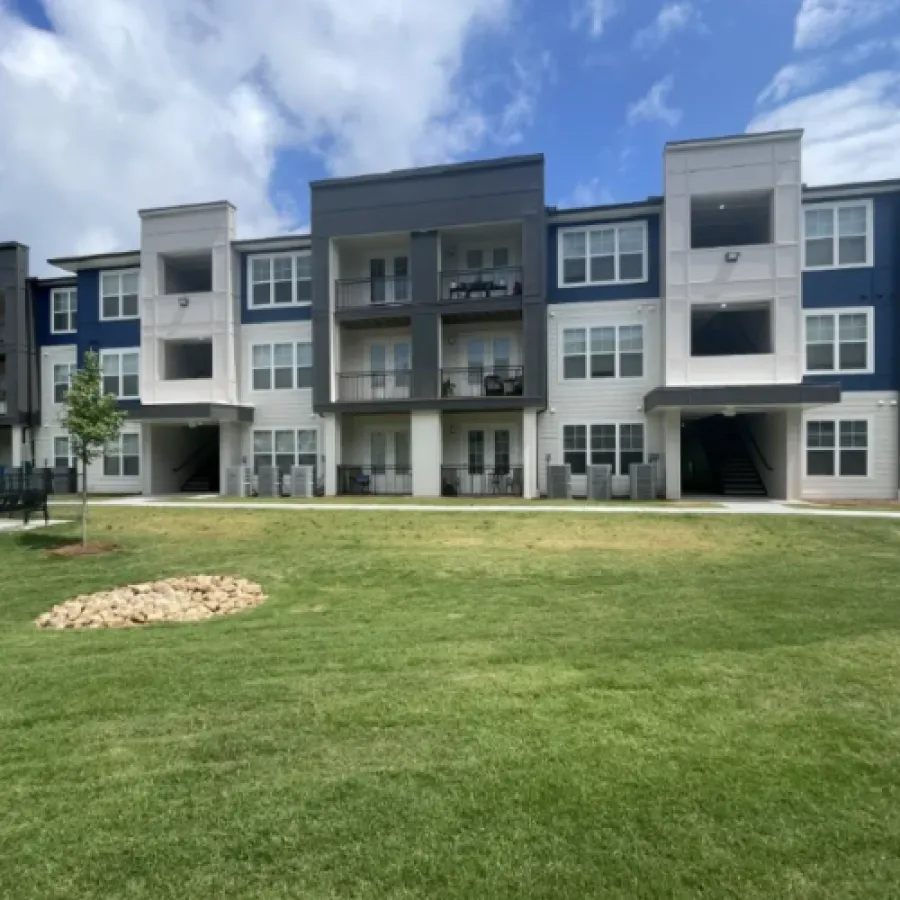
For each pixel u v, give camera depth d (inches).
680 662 192.4
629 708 158.7
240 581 326.0
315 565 369.1
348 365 828.0
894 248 669.3
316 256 769.6
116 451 887.7
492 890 95.0
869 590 286.8
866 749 136.4
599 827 109.6
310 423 823.7
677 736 143.0
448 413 796.0
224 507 611.2
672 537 444.8
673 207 675.4
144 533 500.1
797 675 180.2
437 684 176.7
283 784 124.5
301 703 164.7
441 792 120.6
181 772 130.0
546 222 729.0
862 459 675.4
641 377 721.0
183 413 780.0
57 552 421.1
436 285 737.6
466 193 726.5
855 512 530.6
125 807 117.3
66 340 945.5
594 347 734.5
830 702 161.5
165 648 216.8
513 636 223.5
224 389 820.0
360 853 103.5
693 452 901.8
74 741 145.1
